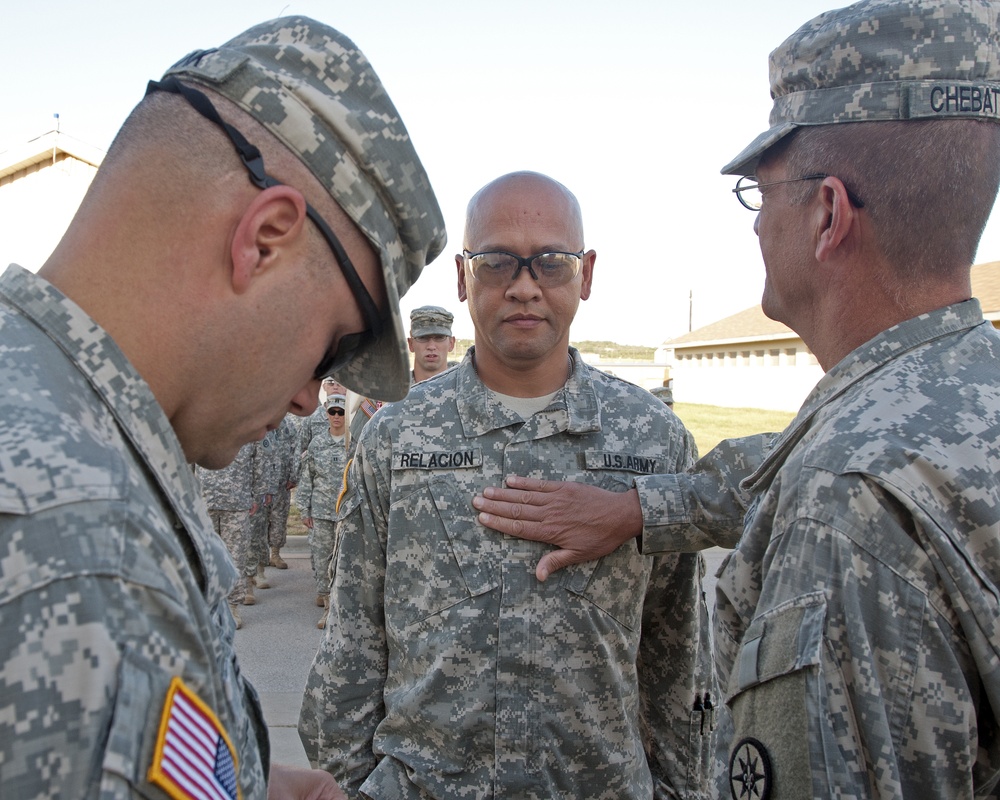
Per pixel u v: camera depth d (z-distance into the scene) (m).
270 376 0.90
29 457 0.65
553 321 1.91
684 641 2.02
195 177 0.82
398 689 1.95
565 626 1.83
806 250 1.24
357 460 2.07
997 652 0.93
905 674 0.93
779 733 0.98
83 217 0.83
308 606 6.59
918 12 1.12
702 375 32.88
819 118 1.19
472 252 1.93
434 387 2.11
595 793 1.83
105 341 0.78
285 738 4.04
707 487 1.80
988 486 0.96
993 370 1.08
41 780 0.58
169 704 0.65
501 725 1.79
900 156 1.12
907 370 1.08
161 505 0.80
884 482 0.97
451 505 1.91
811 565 1.00
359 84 0.93
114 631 0.63
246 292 0.84
